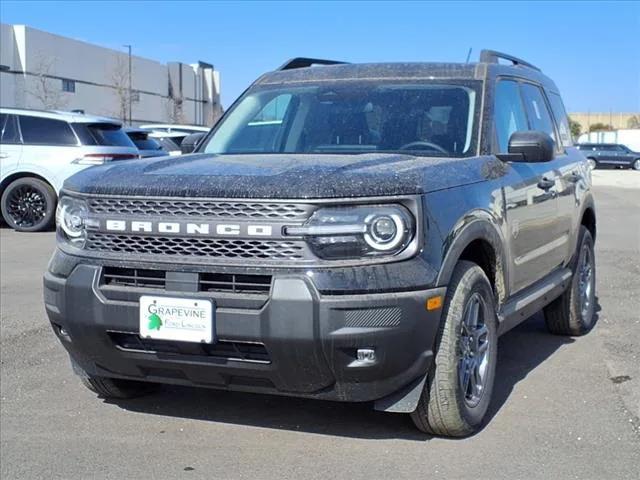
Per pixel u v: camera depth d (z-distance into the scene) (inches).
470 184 176.1
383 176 155.8
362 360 151.2
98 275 161.3
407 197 153.6
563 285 246.5
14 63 1866.4
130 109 2274.9
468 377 174.1
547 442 171.9
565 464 160.6
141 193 159.8
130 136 663.1
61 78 2026.3
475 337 175.8
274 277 149.4
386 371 153.3
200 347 155.9
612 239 529.3
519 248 202.4
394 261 151.6
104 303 159.8
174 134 872.9
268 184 153.3
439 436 174.1
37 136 555.2
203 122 2815.0
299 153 199.5
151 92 2466.8
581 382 214.4
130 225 159.6
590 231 281.3
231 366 155.9
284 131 215.6
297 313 147.6
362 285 148.3
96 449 170.6
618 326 281.0
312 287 147.7
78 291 162.7
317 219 149.7
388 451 167.5
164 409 194.5
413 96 211.0
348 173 156.9
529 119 236.8
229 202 153.4
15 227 560.4
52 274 170.1
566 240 247.0
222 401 199.6
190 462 163.5
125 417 189.5
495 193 185.8
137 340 162.6
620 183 1254.9
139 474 157.8
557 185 234.5
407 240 153.3
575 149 281.9
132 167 176.1
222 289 153.6
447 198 164.6
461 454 165.5
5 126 557.6
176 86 2610.7
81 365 177.5
